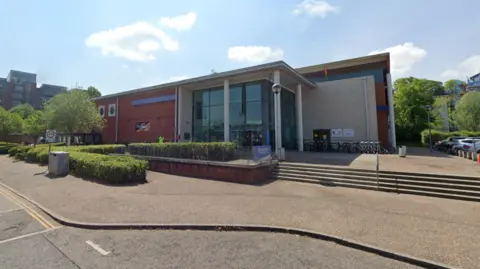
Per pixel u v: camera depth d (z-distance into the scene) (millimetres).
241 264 3793
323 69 26969
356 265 3795
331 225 5414
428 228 5230
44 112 27625
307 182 10453
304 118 24516
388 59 23656
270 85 20031
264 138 19094
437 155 18094
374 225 5410
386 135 22875
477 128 33469
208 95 22828
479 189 7914
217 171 11516
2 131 30703
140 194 8414
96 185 9852
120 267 3703
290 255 4117
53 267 3717
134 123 26719
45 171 13398
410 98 38938
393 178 9477
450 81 58125
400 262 3906
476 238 4695
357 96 22281
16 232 5215
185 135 22812
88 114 26922
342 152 20250
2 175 12414
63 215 6156
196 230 5328
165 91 24281
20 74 83625
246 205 7059
